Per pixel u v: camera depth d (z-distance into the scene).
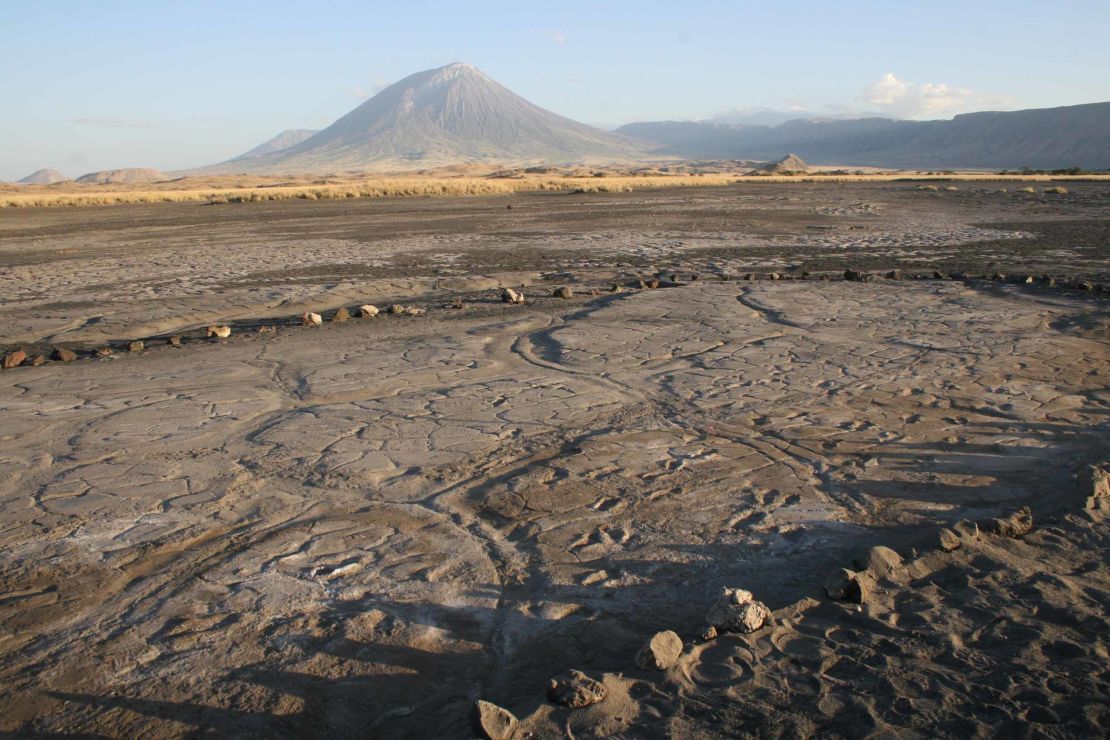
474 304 13.37
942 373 8.49
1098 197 43.81
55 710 3.44
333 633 3.98
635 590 4.37
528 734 3.15
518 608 4.20
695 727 3.17
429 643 3.91
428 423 7.05
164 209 47.88
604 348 9.78
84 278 18.05
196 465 6.16
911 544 4.70
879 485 5.70
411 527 5.11
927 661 3.58
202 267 19.56
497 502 5.45
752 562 4.66
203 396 8.02
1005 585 4.25
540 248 22.70
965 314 11.63
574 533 5.00
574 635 3.96
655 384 8.19
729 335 10.39
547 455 6.28
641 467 6.02
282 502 5.48
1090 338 10.09
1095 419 7.04
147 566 4.65
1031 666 3.53
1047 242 22.73
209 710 3.43
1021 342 9.86
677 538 4.94
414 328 11.34
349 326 11.64
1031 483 5.73
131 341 11.25
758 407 7.39
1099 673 3.46
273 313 13.56
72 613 4.18
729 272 17.36
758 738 3.10
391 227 30.80
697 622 4.05
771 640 3.79
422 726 3.34
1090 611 3.97
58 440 6.77
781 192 54.50
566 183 67.75
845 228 27.77
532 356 9.48
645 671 3.57
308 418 7.24
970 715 3.20
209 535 5.02
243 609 4.20
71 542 4.94
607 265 18.86
